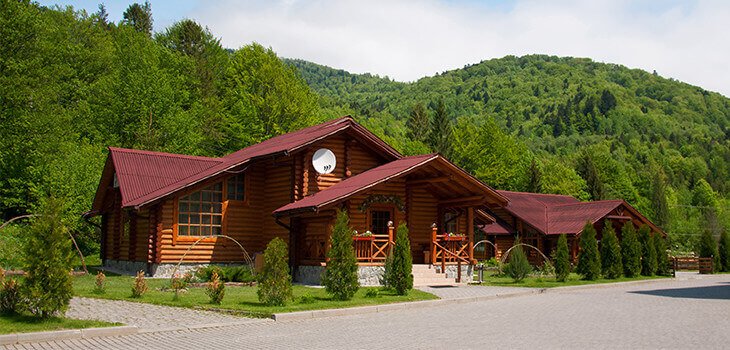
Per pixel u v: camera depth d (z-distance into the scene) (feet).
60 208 38.29
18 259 70.23
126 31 172.14
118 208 85.76
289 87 156.04
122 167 77.30
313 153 75.46
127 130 127.44
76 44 146.20
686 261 134.72
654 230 130.11
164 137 129.80
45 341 32.65
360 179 71.87
